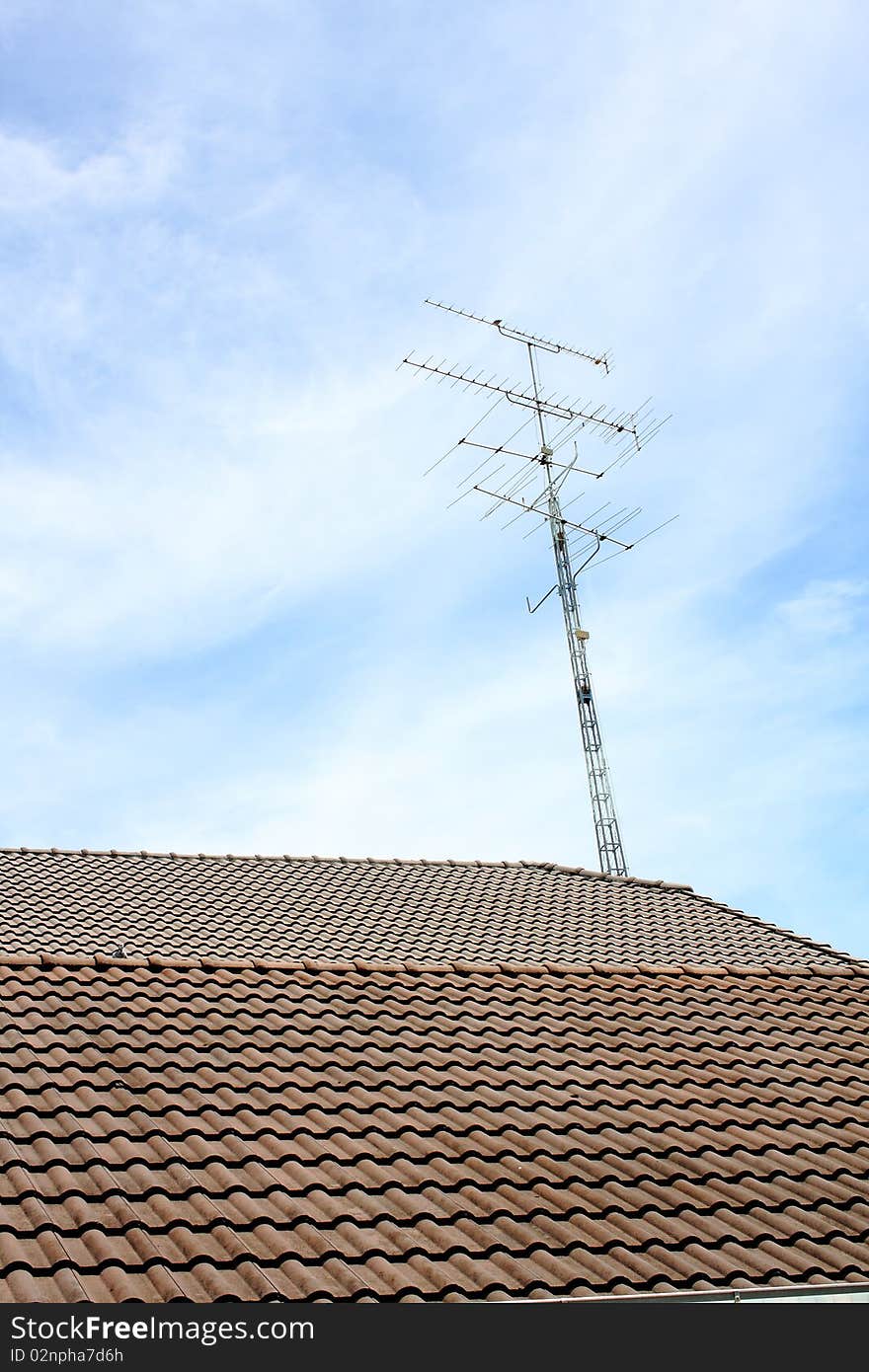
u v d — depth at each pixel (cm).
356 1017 1082
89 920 1322
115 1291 641
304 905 1494
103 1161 773
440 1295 684
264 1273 674
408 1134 880
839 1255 796
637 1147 908
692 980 1318
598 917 1592
